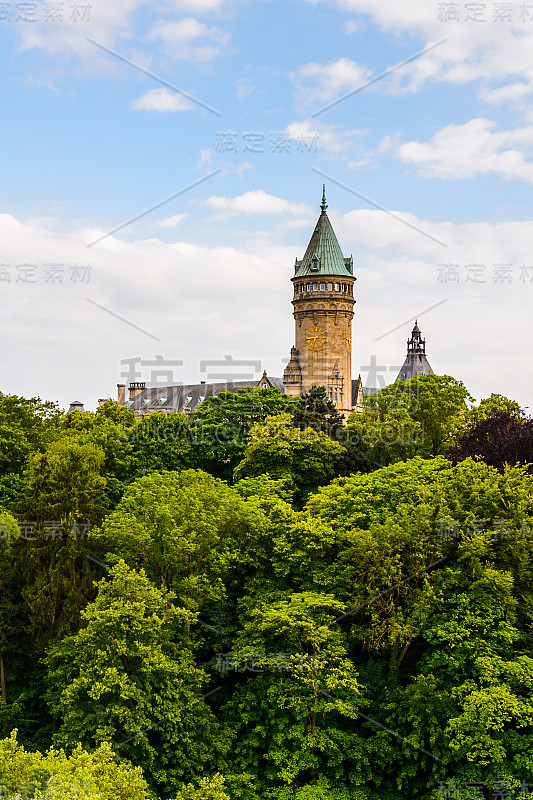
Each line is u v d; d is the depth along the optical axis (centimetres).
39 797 2822
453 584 4516
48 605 4997
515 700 3875
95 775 3256
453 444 7375
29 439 6669
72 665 4634
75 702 4316
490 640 4316
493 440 6072
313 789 4322
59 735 4197
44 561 5203
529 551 4456
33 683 5212
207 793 3944
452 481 4862
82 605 4994
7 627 5094
